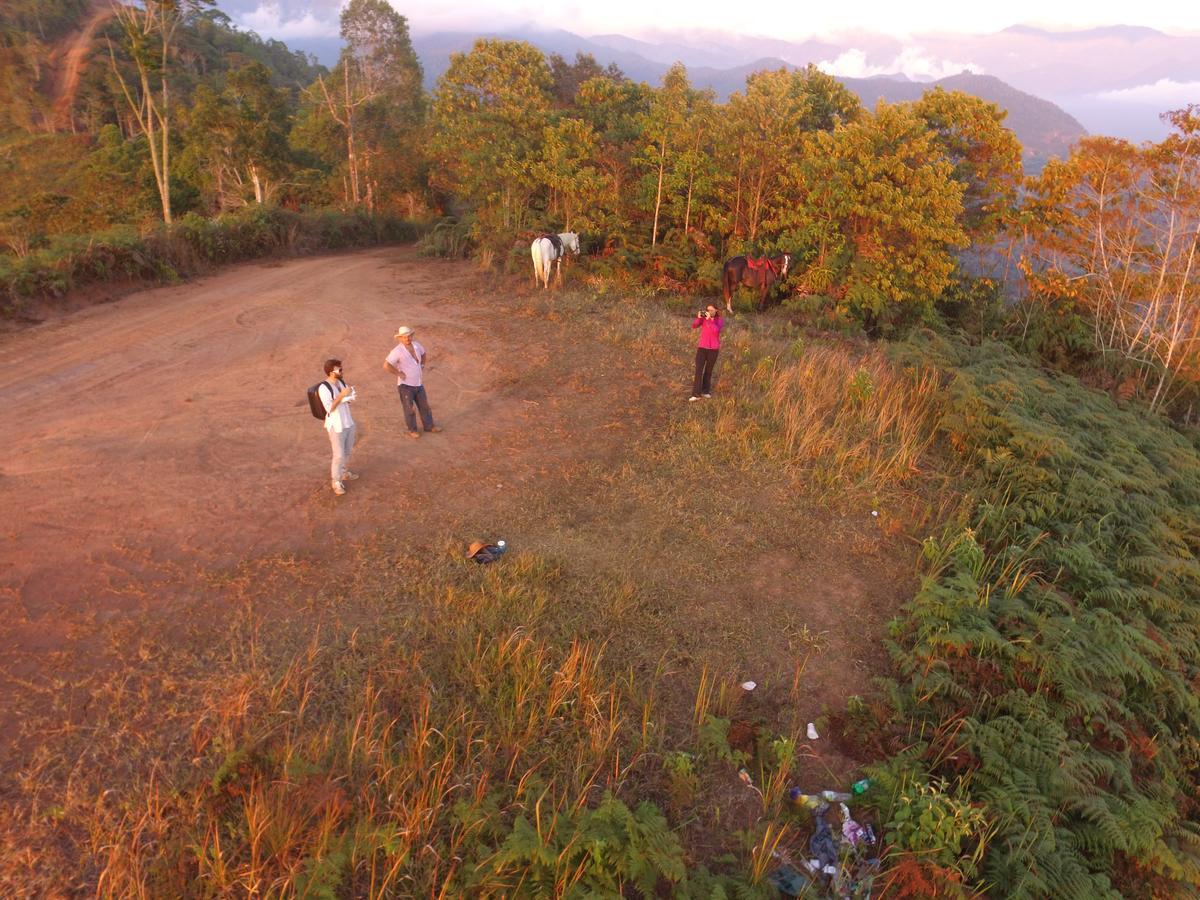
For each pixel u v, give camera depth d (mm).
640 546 8102
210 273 20734
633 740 5512
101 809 4508
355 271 22016
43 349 13055
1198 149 18641
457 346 14508
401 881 4309
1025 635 6719
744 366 13203
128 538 7445
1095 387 19094
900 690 6234
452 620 6613
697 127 20609
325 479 9047
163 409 10695
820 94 25141
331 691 5703
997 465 10086
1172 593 8203
